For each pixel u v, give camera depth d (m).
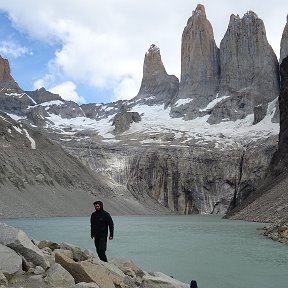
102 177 158.75
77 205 103.38
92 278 12.38
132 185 183.88
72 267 12.83
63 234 46.31
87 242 37.94
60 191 106.50
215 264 25.44
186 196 191.88
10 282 11.63
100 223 15.90
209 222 84.44
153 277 13.92
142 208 148.62
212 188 193.25
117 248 34.84
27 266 12.66
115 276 13.29
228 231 54.72
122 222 83.31
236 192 190.00
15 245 12.91
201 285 18.98
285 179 84.38
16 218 79.75
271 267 24.16
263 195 88.25
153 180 190.88
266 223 68.19
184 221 91.62
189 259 27.81
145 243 39.16
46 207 92.56
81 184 121.75
